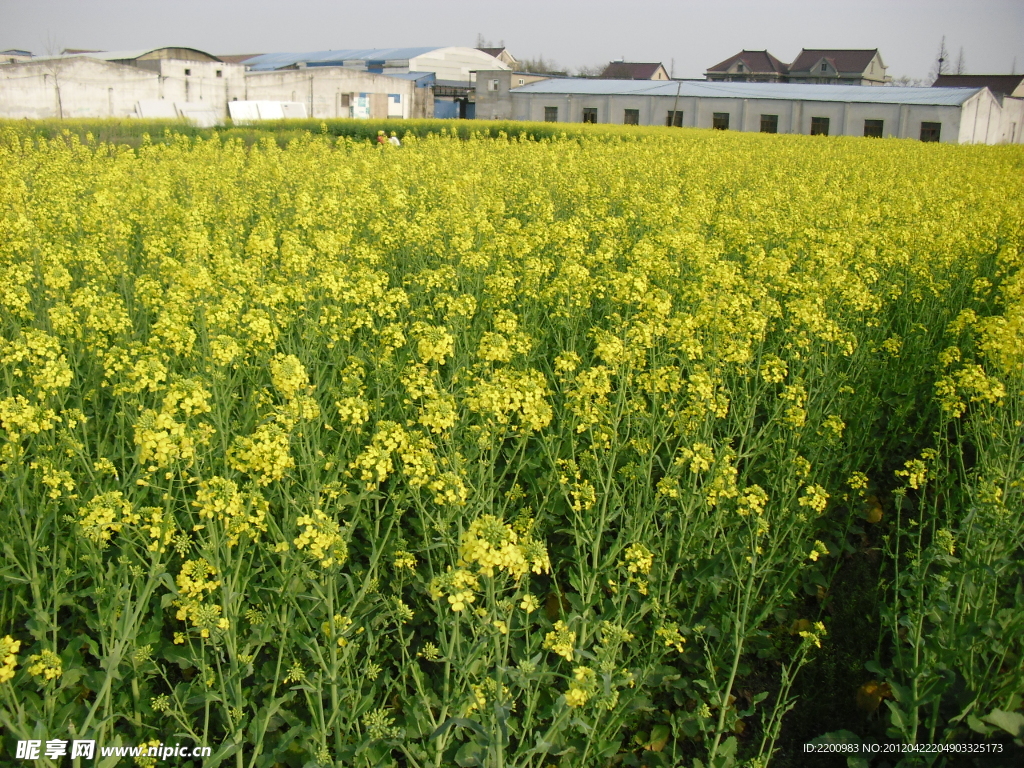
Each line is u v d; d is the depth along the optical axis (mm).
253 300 6820
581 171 16859
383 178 14852
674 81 61250
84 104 49094
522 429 4957
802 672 4746
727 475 4715
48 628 3969
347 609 4148
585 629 4176
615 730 4086
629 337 6066
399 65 75625
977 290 8914
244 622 4355
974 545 4629
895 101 50750
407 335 7277
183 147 20703
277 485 4371
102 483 4777
